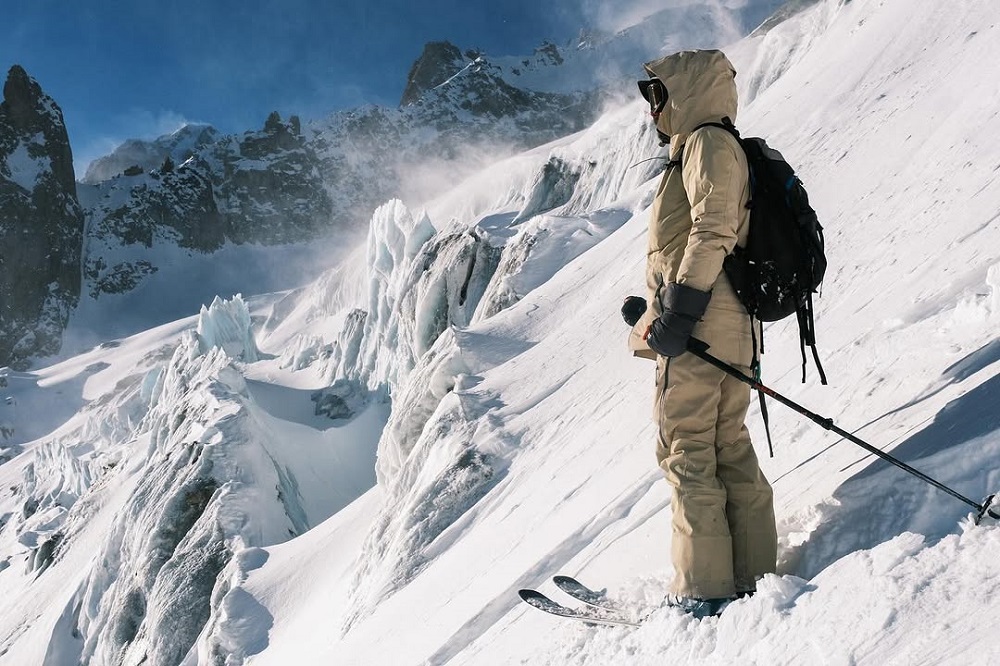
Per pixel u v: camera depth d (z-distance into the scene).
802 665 1.96
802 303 2.64
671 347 2.58
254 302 145.62
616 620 2.89
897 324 4.94
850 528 2.56
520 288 20.86
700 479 2.68
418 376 16.09
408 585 8.28
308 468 29.00
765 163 2.64
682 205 2.76
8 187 169.12
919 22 17.25
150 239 191.75
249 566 17.84
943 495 2.36
